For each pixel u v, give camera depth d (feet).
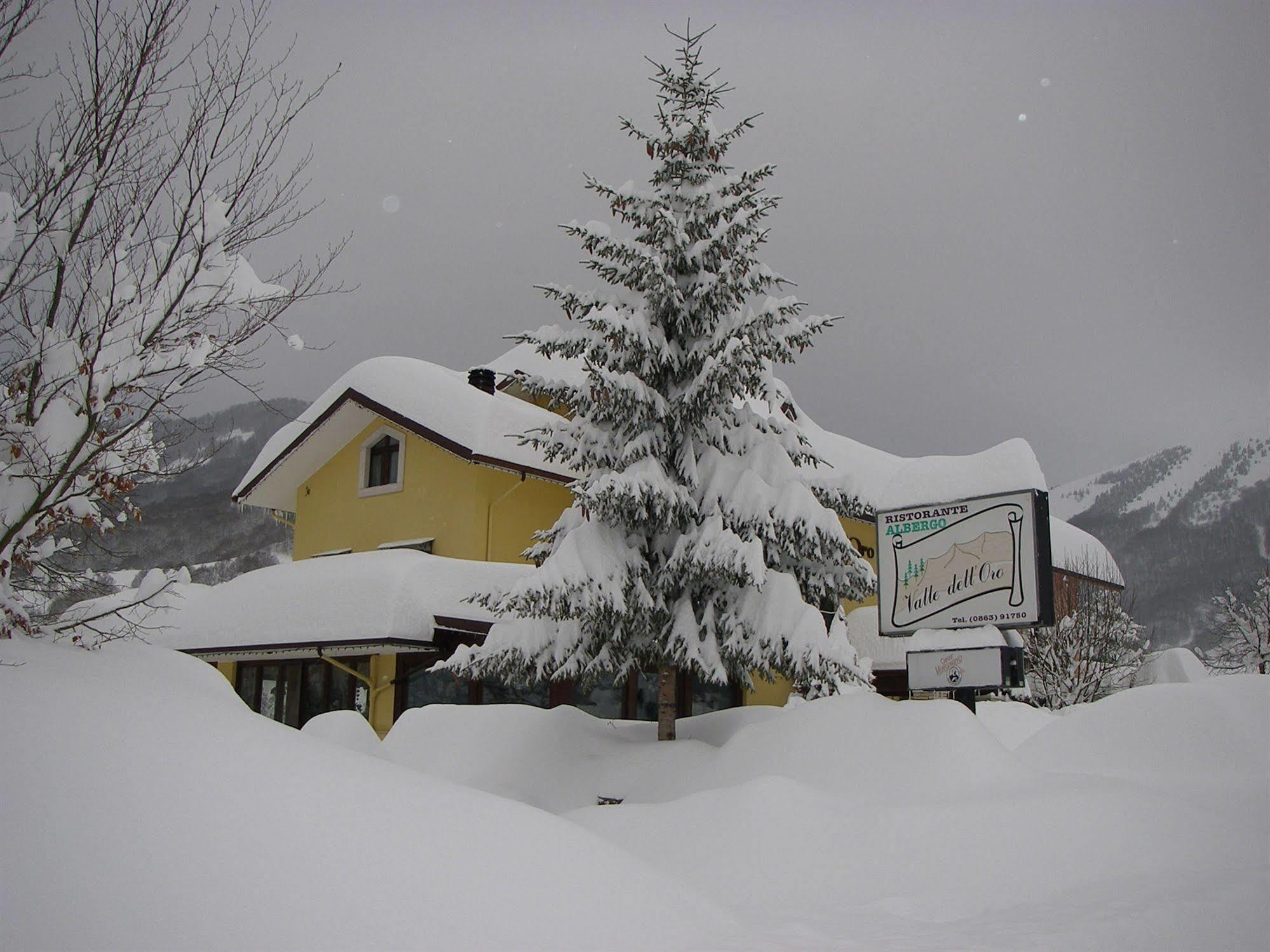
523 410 69.67
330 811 17.06
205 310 22.39
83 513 21.99
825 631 39.65
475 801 20.68
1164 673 95.50
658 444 42.55
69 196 22.08
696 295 42.80
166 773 16.16
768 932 19.60
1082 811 27.20
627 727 46.68
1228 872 24.22
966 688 38.22
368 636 57.72
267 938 13.37
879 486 86.07
